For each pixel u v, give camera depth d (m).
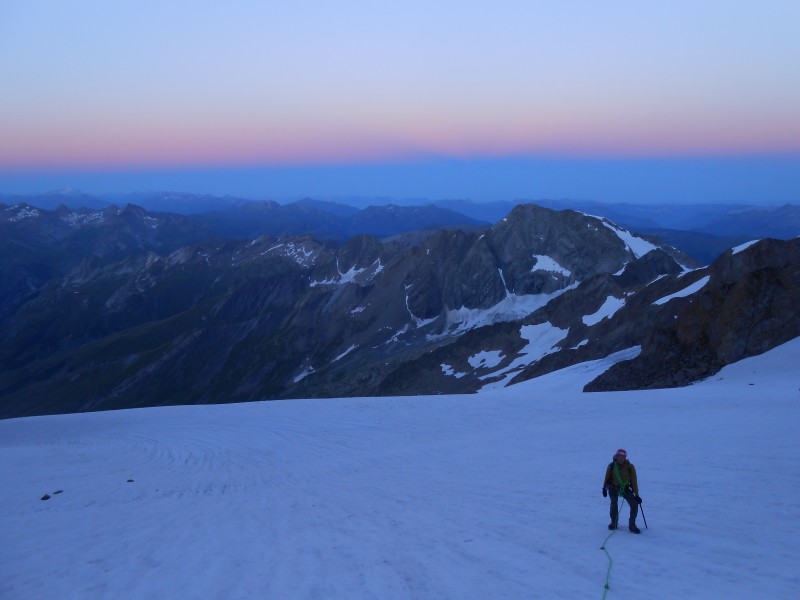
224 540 14.62
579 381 60.22
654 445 23.44
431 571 11.08
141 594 10.89
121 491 23.91
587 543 12.11
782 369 44.56
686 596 8.94
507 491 18.11
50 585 11.72
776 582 9.22
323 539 14.11
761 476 16.62
